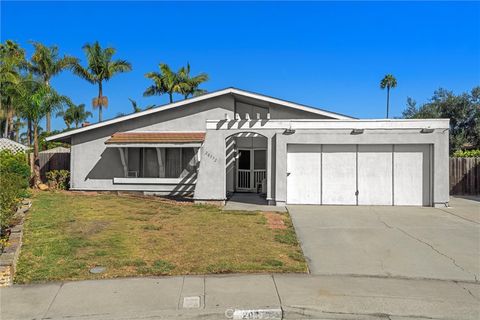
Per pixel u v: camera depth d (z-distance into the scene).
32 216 12.06
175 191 18.81
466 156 22.34
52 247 8.78
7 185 11.08
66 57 37.12
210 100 19.28
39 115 20.19
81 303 6.09
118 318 5.64
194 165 19.00
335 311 5.85
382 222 12.12
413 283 7.04
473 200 17.44
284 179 15.30
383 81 60.19
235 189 19.62
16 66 37.69
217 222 11.80
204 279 7.08
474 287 6.88
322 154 15.59
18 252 8.06
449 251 9.07
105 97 36.34
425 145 15.37
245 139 19.58
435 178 15.09
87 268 7.59
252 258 8.30
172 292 6.49
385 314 5.80
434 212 13.95
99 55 35.72
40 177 21.62
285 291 6.55
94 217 12.14
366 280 7.17
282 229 11.04
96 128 19.59
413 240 10.02
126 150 19.34
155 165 19.42
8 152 20.31
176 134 18.95
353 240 10.00
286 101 18.12
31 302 6.14
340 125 15.35
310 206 15.16
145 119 19.66
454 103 32.62
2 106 35.50
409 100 37.97
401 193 15.42
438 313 5.84
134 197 17.31
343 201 15.53
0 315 5.71
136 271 7.46
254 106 19.70
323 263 8.16
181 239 9.71
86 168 19.66
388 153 15.48
